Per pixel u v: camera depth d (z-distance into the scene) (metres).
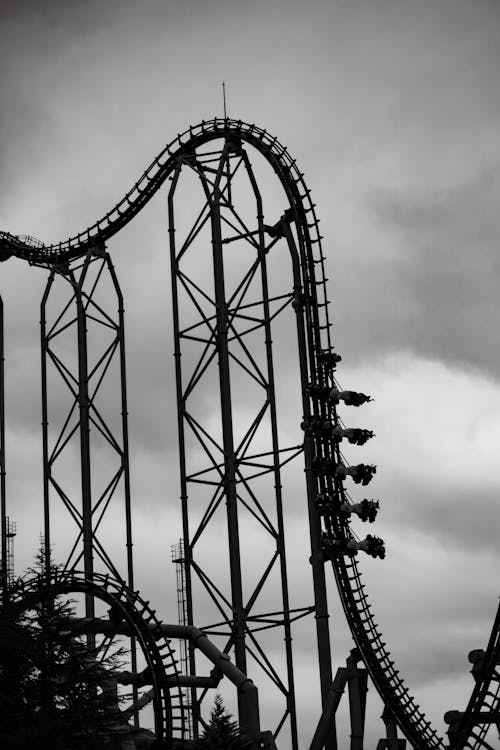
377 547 91.25
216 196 105.06
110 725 84.75
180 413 104.38
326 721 91.31
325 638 95.25
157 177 114.19
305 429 97.06
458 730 83.12
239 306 104.44
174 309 106.50
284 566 99.38
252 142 107.06
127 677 89.44
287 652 97.44
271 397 102.69
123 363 118.44
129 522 115.31
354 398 94.38
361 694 91.88
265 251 105.62
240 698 91.81
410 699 89.06
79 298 119.19
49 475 117.25
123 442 116.94
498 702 81.31
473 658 82.75
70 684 83.44
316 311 100.81
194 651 98.00
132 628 89.50
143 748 89.56
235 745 86.69
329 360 97.94
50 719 80.25
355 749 90.69
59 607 87.44
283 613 98.00
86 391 117.12
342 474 93.81
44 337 121.25
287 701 96.56
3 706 81.12
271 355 103.69
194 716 95.69
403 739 89.75
